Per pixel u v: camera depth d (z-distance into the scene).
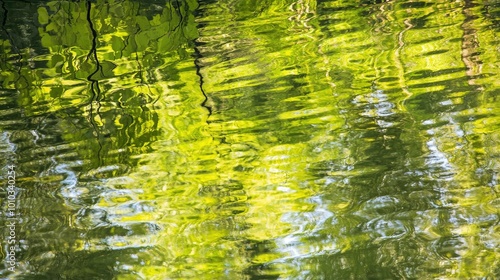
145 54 11.03
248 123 8.23
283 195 6.56
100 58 10.90
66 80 10.20
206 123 8.31
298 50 10.66
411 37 10.75
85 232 6.12
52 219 6.41
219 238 5.92
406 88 8.79
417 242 5.62
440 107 8.09
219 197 6.61
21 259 5.82
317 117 8.18
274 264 5.50
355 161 7.07
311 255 5.56
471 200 6.17
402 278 5.20
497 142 7.14
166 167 7.29
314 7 13.13
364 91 8.81
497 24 10.83
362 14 12.30
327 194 6.48
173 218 6.29
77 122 8.60
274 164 7.17
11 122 8.77
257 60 10.40
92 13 12.36
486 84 8.59
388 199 6.31
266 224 6.09
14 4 14.26
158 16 11.70
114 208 6.55
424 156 7.02
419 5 12.48
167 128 8.27
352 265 5.40
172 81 9.80
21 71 10.72
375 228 5.87
